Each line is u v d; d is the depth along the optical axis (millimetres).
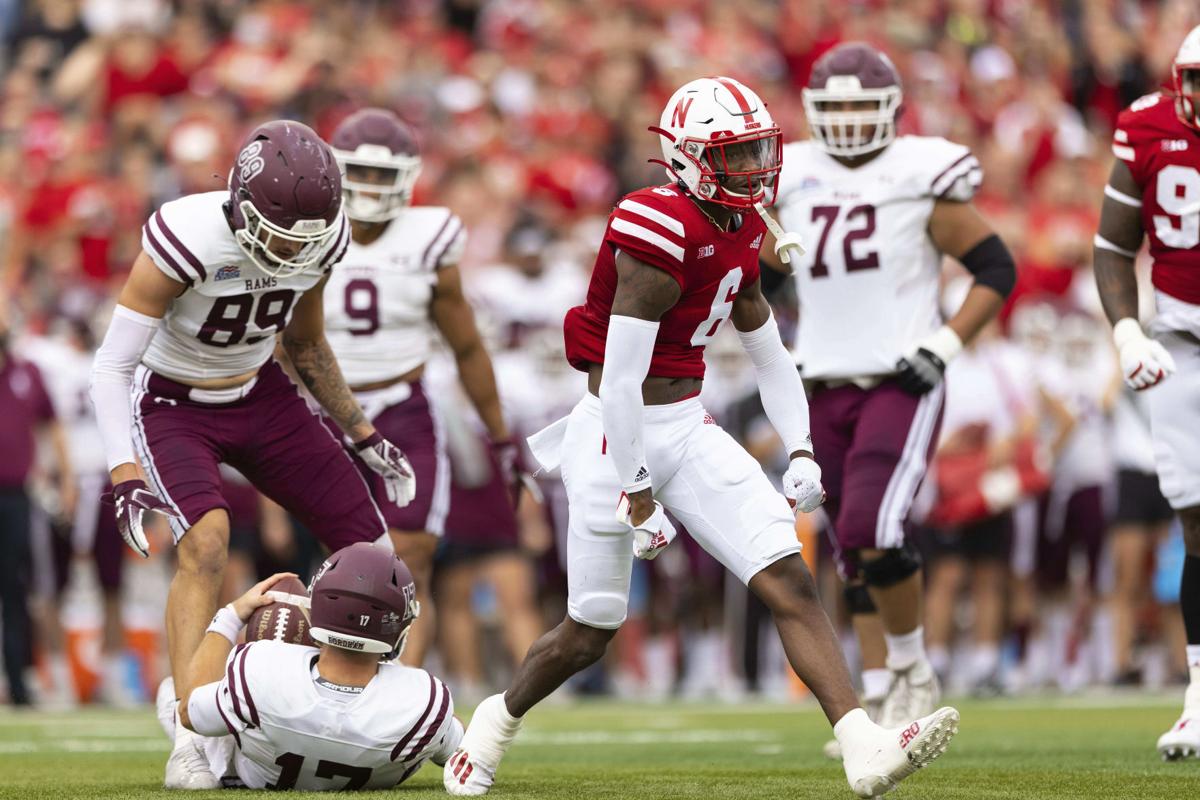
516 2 52031
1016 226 40062
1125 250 20000
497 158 45156
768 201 14523
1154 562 35094
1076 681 35906
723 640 36281
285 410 17969
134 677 35188
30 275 39938
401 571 14820
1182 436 19641
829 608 34656
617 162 45344
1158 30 55312
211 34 49844
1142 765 18719
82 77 47125
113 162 43781
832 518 21422
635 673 36156
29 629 33812
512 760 20422
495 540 31844
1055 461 35406
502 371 34719
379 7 51938
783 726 26531
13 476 32344
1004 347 35062
